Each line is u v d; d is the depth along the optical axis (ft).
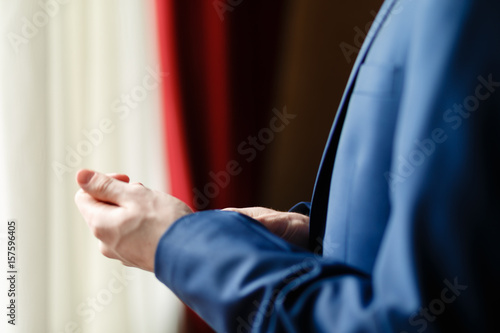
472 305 3.05
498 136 3.10
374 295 3.09
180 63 11.01
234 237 3.34
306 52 11.82
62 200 10.22
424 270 3.04
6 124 9.46
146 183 10.89
